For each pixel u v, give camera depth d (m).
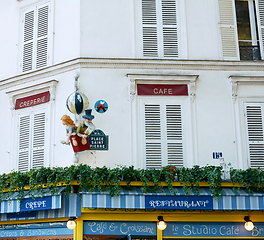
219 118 12.98
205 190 11.62
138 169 11.59
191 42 13.54
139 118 12.74
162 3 13.77
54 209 11.76
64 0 14.02
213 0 13.91
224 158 12.73
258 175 11.55
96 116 12.61
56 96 13.25
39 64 14.09
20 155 13.53
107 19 13.45
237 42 13.71
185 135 12.78
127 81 12.94
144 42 13.43
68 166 12.49
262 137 12.98
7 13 15.23
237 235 12.01
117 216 11.73
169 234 11.84
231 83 13.14
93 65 12.95
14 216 12.33
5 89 14.43
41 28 14.31
